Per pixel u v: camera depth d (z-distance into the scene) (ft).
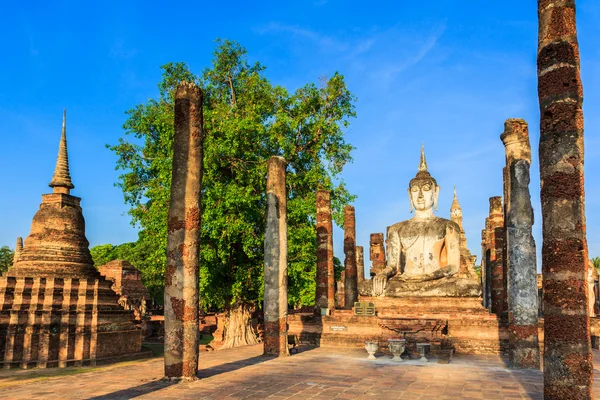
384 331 62.13
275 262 56.18
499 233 78.23
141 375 42.78
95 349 73.72
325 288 71.15
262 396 34.04
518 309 47.93
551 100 30.63
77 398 33.53
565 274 28.84
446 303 68.74
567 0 31.17
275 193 56.75
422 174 81.20
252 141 82.28
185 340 39.70
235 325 86.53
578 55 30.83
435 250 76.33
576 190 29.40
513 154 50.62
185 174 41.70
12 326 71.31
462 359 54.24
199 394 34.73
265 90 94.79
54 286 74.23
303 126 94.73
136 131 97.86
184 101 42.50
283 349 55.26
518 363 46.98
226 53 103.45
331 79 97.86
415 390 36.01
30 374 64.80
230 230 73.05
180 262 40.57
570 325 28.43
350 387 37.11
